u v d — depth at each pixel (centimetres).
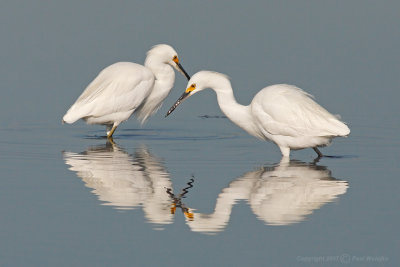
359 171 1559
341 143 1886
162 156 1727
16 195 1355
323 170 1570
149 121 2255
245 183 1448
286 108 1664
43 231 1163
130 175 1520
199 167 1603
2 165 1603
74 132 2064
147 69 2080
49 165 1608
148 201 1328
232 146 1869
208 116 2312
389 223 1201
